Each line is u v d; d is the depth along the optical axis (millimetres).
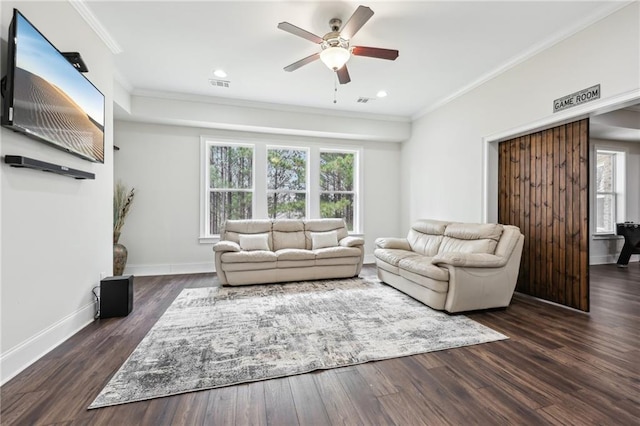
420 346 2188
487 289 2902
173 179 4730
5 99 1595
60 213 2188
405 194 5789
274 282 4062
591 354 2068
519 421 1410
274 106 4828
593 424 1388
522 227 3533
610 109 2578
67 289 2277
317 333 2410
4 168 1685
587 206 2873
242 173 5160
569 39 2791
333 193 5684
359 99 4625
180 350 2105
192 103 4461
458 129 4297
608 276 4496
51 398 1559
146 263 4617
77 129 2260
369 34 2857
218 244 3902
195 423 1398
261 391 1649
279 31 2824
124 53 3219
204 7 2467
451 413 1472
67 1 2297
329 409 1506
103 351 2078
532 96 3168
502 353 2090
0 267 1671
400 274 3553
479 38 2932
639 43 2295
